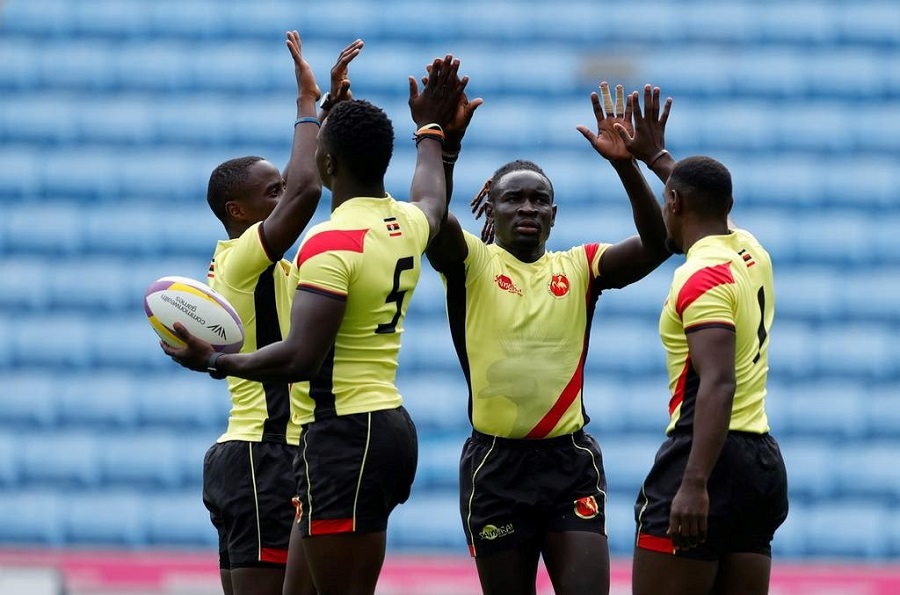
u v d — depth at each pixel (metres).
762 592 18.25
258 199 20.47
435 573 38.75
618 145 20.03
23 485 57.12
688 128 71.88
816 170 69.56
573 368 20.02
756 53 76.12
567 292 20.17
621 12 78.44
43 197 69.31
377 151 17.28
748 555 18.17
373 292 16.94
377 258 16.95
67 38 77.31
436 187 18.44
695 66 75.44
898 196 68.56
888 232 66.75
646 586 18.14
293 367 16.17
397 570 38.78
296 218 18.50
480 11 78.50
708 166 18.44
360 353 17.17
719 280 17.44
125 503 55.94
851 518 55.09
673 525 17.03
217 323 16.88
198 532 55.44
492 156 70.12
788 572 38.19
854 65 75.00
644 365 60.97
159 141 72.00
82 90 74.62
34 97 73.88
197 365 16.69
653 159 19.94
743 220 67.56
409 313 61.22
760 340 18.25
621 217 66.75
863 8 77.81
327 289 16.42
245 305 19.30
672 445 18.06
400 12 78.31
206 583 38.75
